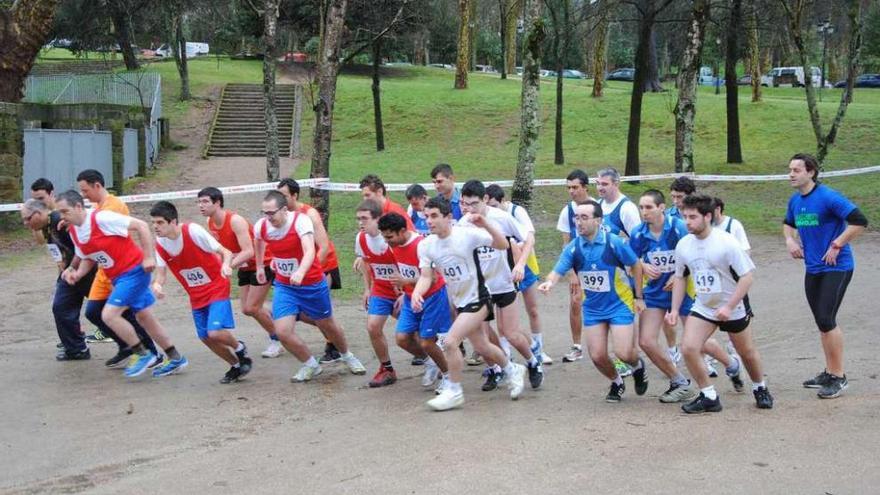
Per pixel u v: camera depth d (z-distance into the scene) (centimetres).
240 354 819
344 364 891
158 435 645
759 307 1138
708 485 502
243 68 4522
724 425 621
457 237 684
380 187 857
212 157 2858
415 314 757
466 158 2770
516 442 595
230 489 522
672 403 696
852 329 983
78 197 796
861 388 721
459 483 516
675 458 550
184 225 774
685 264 654
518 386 722
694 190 733
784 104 3362
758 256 1546
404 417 677
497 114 3338
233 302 1221
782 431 602
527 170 1661
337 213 1927
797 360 845
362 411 702
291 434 640
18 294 1253
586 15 2606
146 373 855
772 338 960
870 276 1323
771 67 6016
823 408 659
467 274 691
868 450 555
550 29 4197
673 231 695
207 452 602
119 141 2155
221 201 845
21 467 576
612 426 628
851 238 686
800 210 719
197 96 3581
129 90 3056
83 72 3941
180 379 827
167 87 3722
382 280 781
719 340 952
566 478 519
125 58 3862
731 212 2000
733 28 2472
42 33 1978
